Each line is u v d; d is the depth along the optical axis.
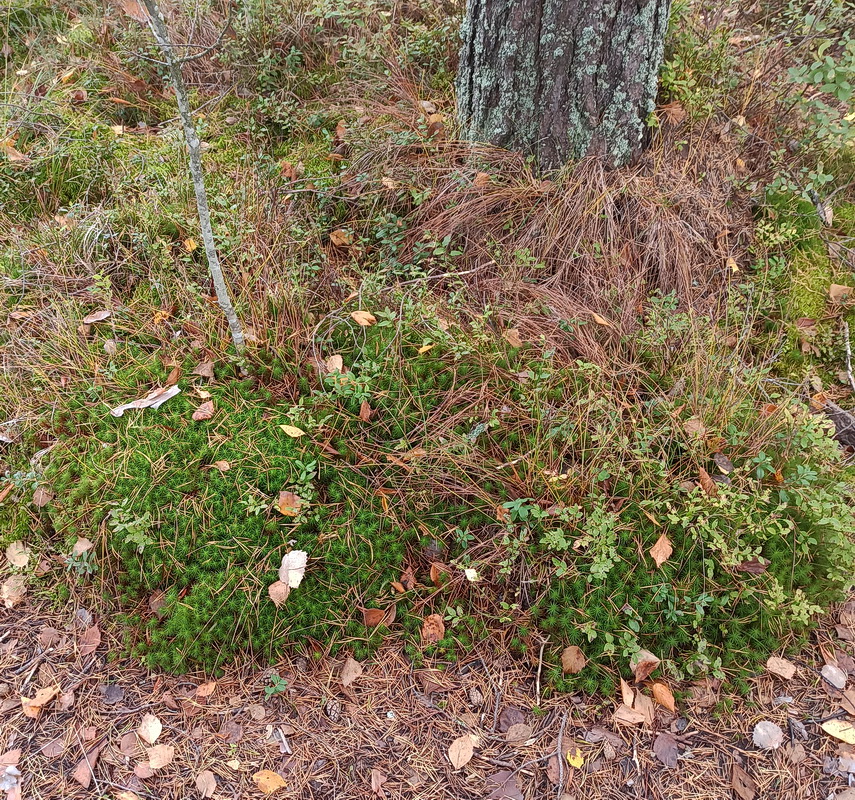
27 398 1.21
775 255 1.38
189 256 1.33
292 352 1.23
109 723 1.00
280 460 1.12
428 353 1.22
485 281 1.31
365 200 1.40
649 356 1.24
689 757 0.99
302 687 1.03
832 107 1.47
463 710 1.02
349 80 1.61
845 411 1.25
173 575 1.07
